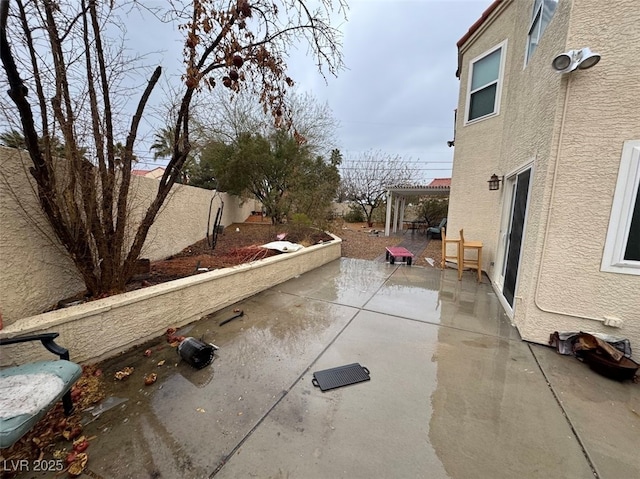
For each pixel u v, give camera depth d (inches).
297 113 446.6
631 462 67.4
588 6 103.3
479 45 253.3
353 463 65.9
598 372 104.6
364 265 286.8
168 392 88.9
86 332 97.9
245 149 389.1
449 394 91.6
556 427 78.2
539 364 110.0
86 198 112.3
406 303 177.6
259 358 110.0
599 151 107.8
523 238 144.2
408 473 63.8
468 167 269.6
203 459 66.1
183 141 145.3
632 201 105.0
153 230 209.8
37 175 97.6
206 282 147.1
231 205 447.5
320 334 131.9
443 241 269.7
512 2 216.7
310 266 258.5
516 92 189.0
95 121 113.7
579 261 115.7
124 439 71.0
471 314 161.3
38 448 68.1
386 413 82.4
